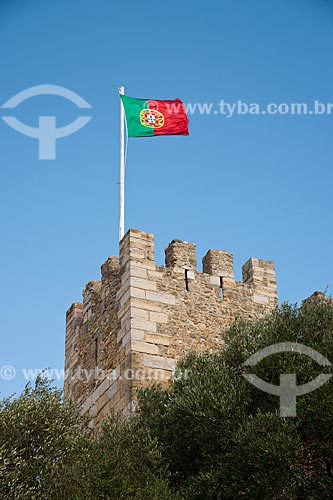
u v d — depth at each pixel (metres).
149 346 29.36
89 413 29.98
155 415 26.31
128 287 30.53
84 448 24.23
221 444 24.36
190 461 25.36
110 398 29.67
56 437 24.28
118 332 30.44
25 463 23.25
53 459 23.86
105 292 32.44
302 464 23.66
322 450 23.69
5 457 23.33
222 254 33.03
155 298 30.47
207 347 30.42
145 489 23.33
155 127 35.22
